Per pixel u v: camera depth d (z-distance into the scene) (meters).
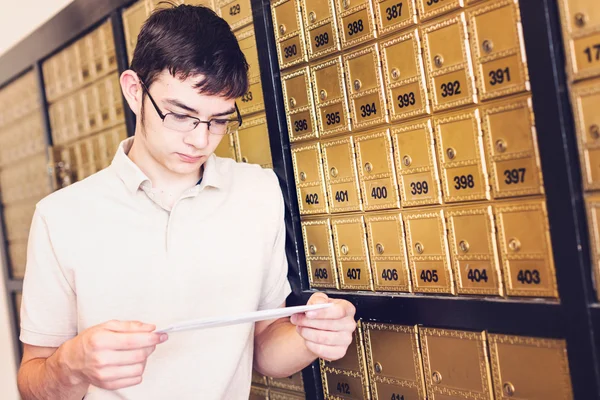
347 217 1.36
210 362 1.25
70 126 2.29
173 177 1.24
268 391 1.64
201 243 1.24
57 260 1.19
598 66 0.90
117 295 1.20
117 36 1.87
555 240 0.96
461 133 1.10
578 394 0.95
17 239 2.82
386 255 1.28
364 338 1.34
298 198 1.46
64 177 2.36
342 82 1.31
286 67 1.43
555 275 0.97
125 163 1.21
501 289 1.07
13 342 2.88
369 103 1.26
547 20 0.92
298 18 1.38
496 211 1.06
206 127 1.12
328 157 1.37
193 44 1.06
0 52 3.04
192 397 1.23
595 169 0.92
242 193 1.32
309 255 1.46
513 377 1.06
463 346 1.14
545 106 0.94
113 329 1.00
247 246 1.30
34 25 2.75
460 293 1.14
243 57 1.16
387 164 1.25
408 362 1.25
